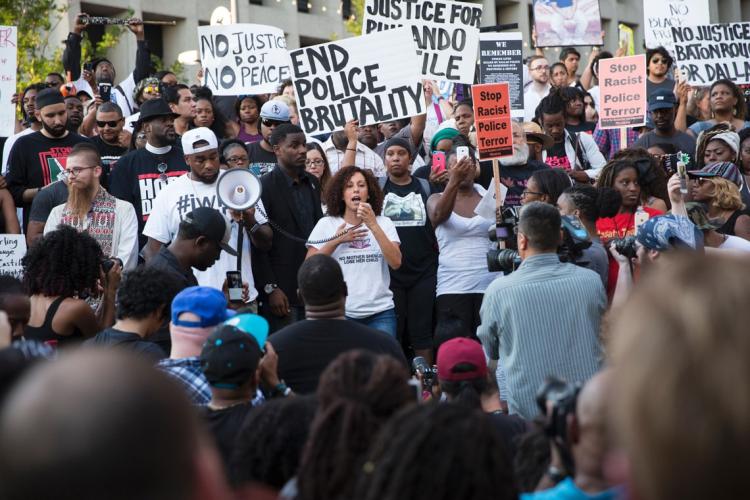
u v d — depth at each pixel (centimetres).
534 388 521
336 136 1019
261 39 1150
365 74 925
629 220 725
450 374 450
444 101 1206
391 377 296
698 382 125
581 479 246
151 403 135
